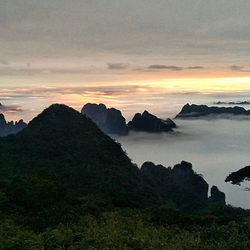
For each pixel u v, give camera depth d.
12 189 17.06
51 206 15.16
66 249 9.80
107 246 9.98
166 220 15.69
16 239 9.80
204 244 11.08
